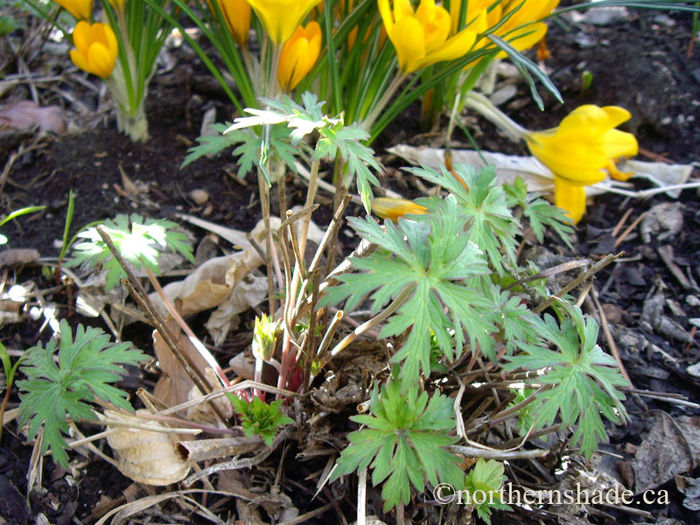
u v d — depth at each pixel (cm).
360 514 19
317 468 24
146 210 33
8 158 36
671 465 24
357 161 19
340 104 29
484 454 19
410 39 26
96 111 39
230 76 40
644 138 39
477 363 25
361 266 18
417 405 19
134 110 35
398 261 18
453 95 35
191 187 34
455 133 38
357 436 18
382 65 30
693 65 42
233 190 34
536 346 19
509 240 21
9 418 25
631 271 32
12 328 28
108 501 23
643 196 36
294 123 19
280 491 23
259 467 23
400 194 34
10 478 24
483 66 33
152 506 23
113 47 31
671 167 37
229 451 22
